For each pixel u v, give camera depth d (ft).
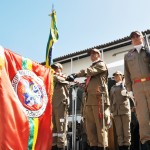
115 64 29.01
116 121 21.09
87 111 16.51
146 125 13.41
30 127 11.68
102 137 15.69
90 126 16.39
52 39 15.78
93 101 16.29
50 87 13.57
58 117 18.63
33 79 12.74
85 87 16.84
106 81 16.87
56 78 19.03
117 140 21.54
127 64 14.84
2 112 10.57
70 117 26.30
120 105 21.08
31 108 12.08
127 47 41.75
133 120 22.41
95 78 16.57
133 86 14.28
